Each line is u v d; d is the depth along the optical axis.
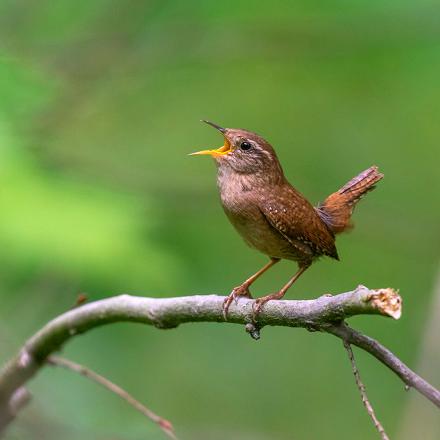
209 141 13.98
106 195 8.92
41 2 12.86
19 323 10.08
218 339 12.17
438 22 12.20
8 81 9.25
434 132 14.00
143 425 9.39
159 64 13.61
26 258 7.98
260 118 14.19
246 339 12.33
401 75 12.98
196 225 11.98
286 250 7.90
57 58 12.96
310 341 12.61
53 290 10.20
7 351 8.69
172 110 14.30
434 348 9.96
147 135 13.92
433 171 13.83
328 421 11.87
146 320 6.42
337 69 13.85
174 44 13.52
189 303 6.20
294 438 11.65
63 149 12.22
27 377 6.97
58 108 12.55
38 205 8.26
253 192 7.83
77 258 8.10
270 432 11.66
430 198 13.61
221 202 8.12
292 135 14.02
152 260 8.52
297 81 14.34
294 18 12.52
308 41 13.20
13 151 8.66
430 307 10.60
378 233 13.24
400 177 13.81
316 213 8.16
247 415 11.63
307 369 12.30
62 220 8.25
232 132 8.07
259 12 12.11
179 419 11.39
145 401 11.02
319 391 12.12
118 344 10.63
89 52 13.26
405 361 12.05
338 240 13.36
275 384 12.05
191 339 12.05
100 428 9.04
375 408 12.01
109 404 10.06
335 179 13.57
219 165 8.09
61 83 10.35
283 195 7.84
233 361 12.05
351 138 13.97
